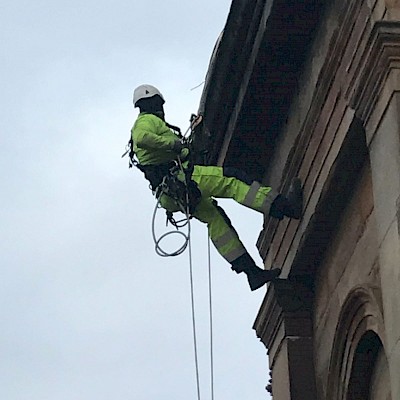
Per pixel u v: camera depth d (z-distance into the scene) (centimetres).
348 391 1533
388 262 1265
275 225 1725
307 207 1572
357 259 1495
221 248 1586
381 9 1320
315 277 1669
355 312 1505
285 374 1659
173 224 1562
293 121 1653
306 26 1568
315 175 1548
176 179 1537
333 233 1584
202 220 1587
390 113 1284
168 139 1536
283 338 1675
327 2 1518
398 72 1289
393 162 1267
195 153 1564
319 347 1641
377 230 1332
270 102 1672
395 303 1241
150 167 1550
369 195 1459
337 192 1520
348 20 1399
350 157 1468
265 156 1764
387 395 1468
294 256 1638
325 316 1617
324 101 1516
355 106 1374
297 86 1641
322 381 1614
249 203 1568
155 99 1605
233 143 1739
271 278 1583
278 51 1602
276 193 1577
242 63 1645
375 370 1512
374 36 1305
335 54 1454
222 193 1566
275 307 1695
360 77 1349
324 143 1517
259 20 1580
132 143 1568
